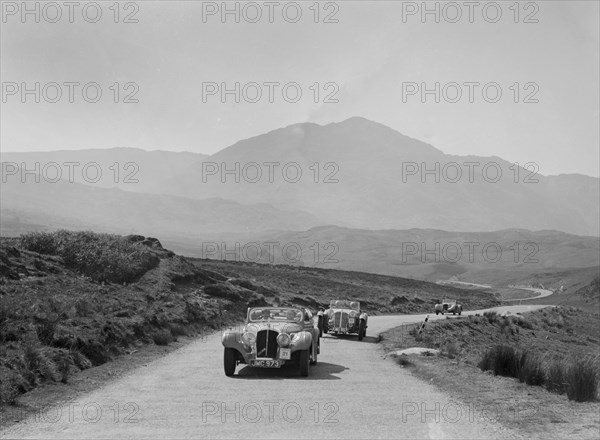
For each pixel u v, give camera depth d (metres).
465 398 12.02
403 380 14.55
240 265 82.50
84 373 14.32
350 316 27.80
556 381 12.89
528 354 15.29
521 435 8.96
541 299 151.38
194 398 11.71
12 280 22.83
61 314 18.00
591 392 11.66
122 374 14.59
